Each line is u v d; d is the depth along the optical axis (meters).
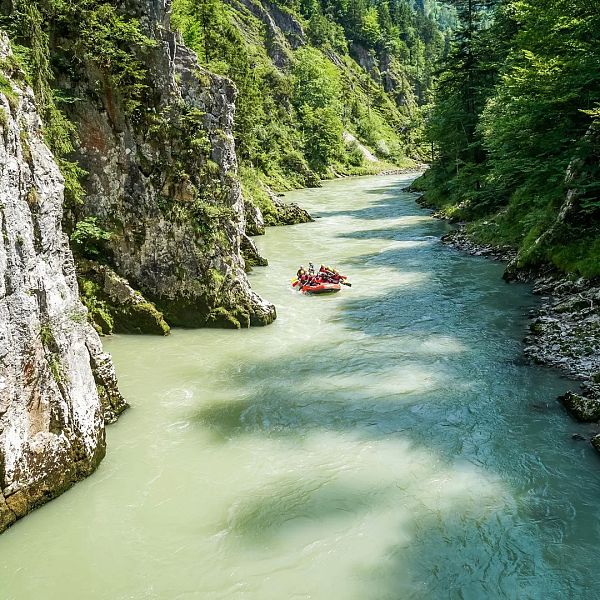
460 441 11.60
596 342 15.18
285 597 7.84
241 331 18.44
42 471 9.63
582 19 24.88
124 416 12.88
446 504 9.70
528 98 26.88
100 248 18.12
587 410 12.12
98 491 10.16
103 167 17.61
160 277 18.34
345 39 147.38
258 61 100.50
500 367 14.95
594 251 20.55
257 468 10.87
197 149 18.34
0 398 8.74
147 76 17.59
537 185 27.86
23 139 9.91
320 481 10.43
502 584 7.98
